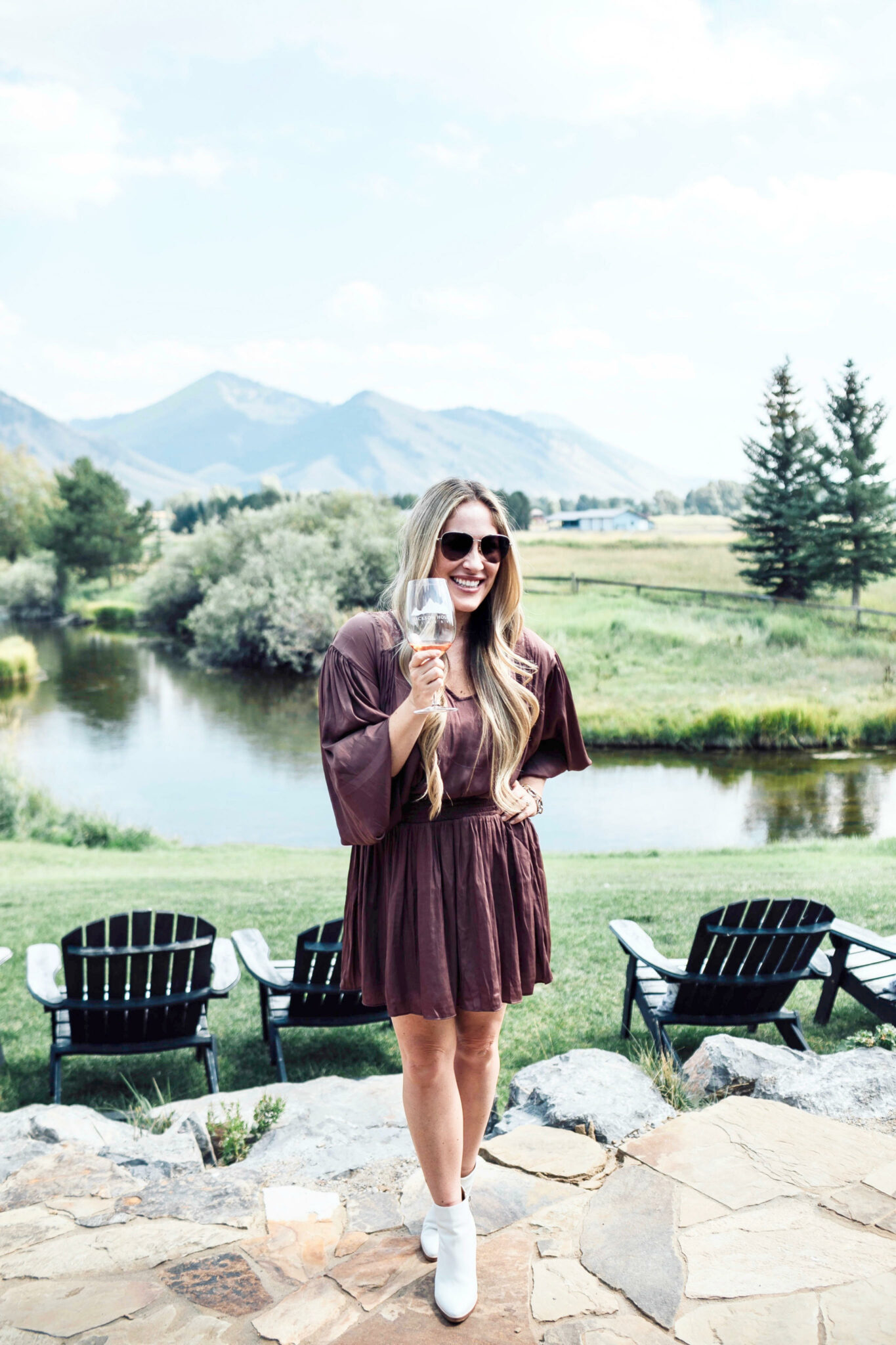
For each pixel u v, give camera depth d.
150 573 44.97
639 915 8.05
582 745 2.36
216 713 30.05
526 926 2.10
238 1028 5.72
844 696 23.94
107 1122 3.55
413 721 1.86
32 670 36.12
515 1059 4.95
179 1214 2.41
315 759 24.33
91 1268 2.18
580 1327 1.93
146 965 4.48
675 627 26.23
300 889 10.12
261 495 53.12
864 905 7.94
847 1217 2.28
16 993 6.37
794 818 18.28
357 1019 5.05
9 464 49.53
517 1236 2.25
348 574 36.50
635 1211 2.33
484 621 2.13
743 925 4.60
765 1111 2.83
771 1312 1.94
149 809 20.11
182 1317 2.00
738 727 23.47
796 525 25.92
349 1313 2.00
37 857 14.35
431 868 1.99
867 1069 3.34
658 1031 4.82
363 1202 2.46
